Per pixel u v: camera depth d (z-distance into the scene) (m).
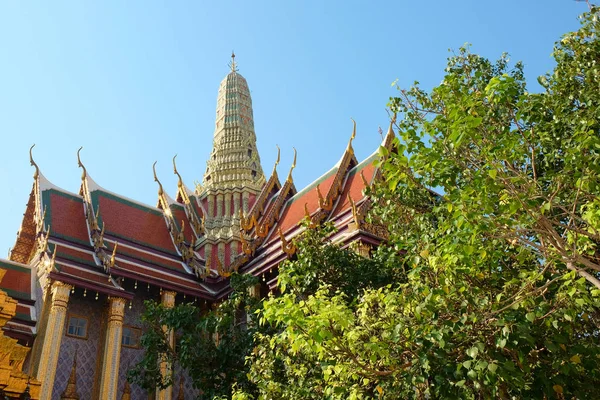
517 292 10.29
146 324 31.14
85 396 27.61
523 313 9.89
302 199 36.59
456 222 9.73
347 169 34.34
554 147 12.08
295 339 10.37
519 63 15.90
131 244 35.28
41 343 27.52
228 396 17.28
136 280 31.02
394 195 14.39
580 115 11.88
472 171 10.21
